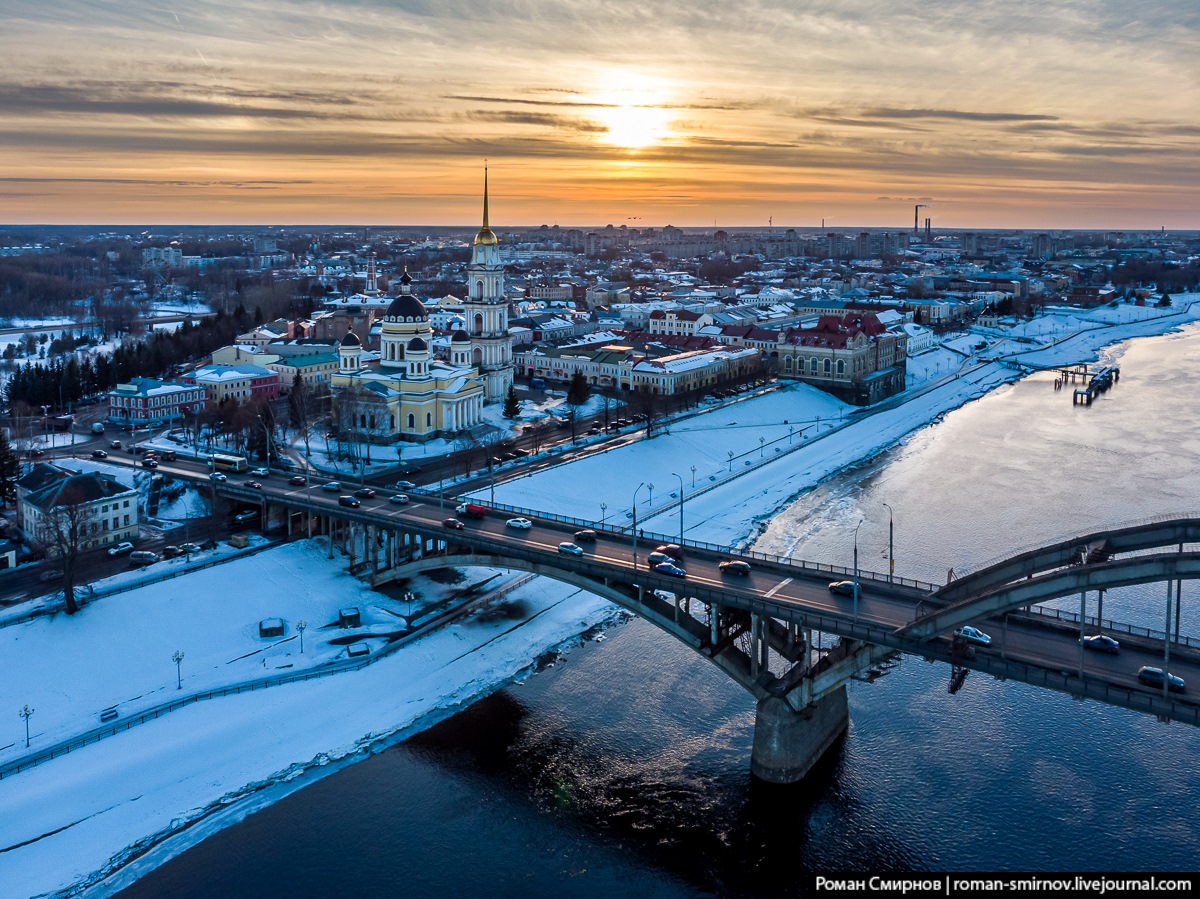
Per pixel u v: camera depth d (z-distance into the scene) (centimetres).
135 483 16912
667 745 10275
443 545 13788
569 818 9044
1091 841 8450
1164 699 7250
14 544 13812
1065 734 10162
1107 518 17188
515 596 14250
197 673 11525
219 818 9100
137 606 12406
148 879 8262
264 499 15388
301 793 9500
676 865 8362
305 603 13388
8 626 11538
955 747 9975
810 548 15912
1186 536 7944
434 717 10956
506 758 10088
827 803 9125
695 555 11469
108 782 9481
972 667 8194
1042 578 7750
